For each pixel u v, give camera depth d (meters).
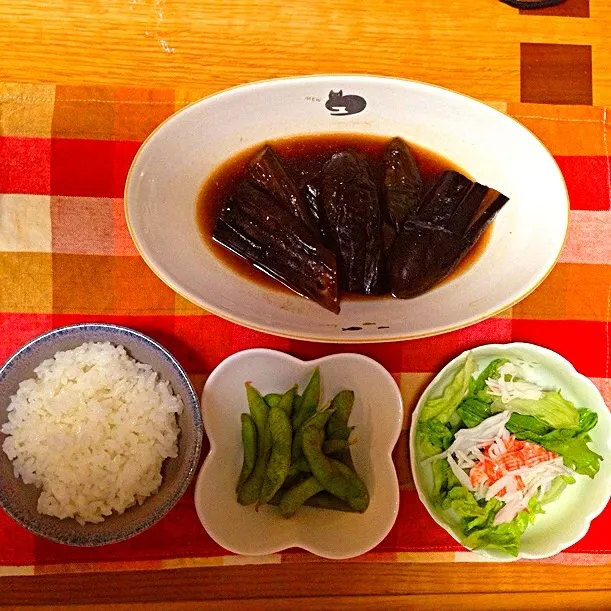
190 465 0.40
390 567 0.45
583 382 0.44
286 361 0.43
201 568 0.44
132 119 0.45
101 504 0.41
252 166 0.44
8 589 0.43
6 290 0.44
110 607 0.44
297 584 0.45
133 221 0.40
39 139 0.44
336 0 0.45
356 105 0.43
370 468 0.44
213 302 0.42
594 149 0.47
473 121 0.44
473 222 0.44
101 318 0.45
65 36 0.44
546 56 0.46
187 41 0.45
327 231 0.44
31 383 0.41
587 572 0.46
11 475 0.41
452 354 0.46
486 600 0.45
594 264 0.47
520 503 0.43
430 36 0.46
